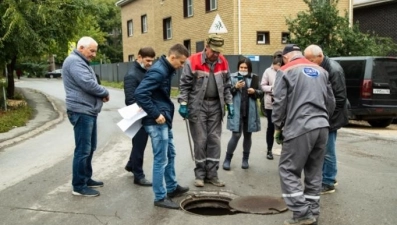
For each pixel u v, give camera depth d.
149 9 31.05
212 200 5.54
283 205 5.17
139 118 4.96
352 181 6.20
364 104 11.17
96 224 4.59
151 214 4.88
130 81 5.91
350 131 11.08
